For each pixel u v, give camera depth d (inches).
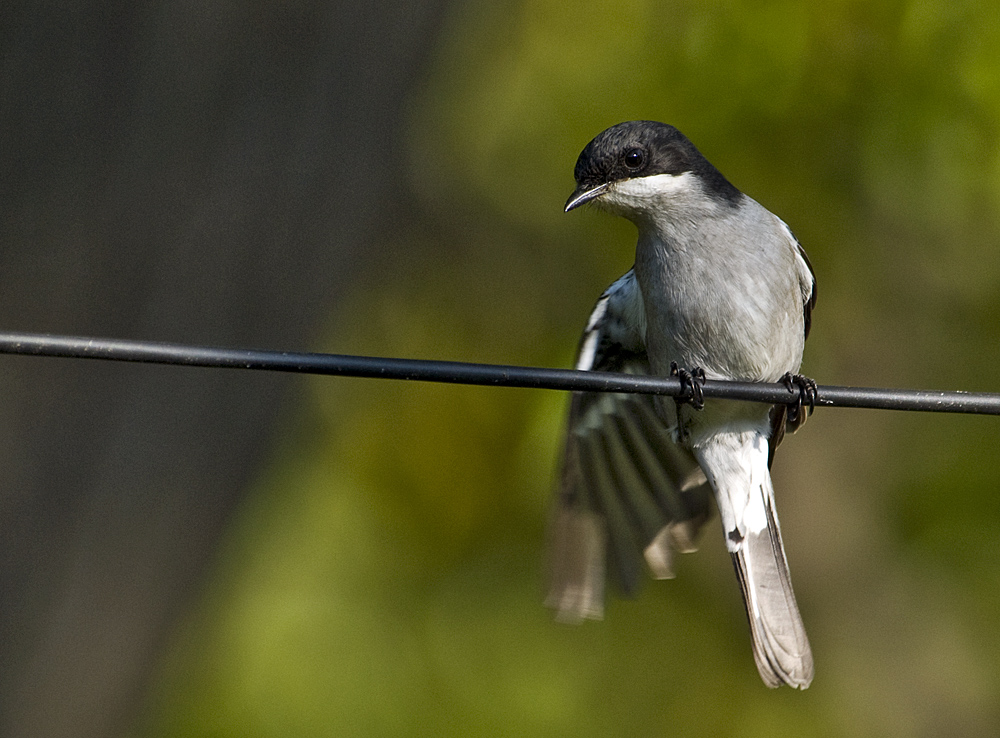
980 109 462.3
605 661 579.5
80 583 289.3
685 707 573.3
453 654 570.9
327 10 274.5
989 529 558.3
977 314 538.3
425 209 546.6
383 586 575.8
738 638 573.9
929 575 569.6
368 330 559.8
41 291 260.1
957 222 491.8
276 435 319.3
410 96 305.4
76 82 252.7
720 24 475.8
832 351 536.1
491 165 527.2
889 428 566.6
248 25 265.6
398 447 559.8
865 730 567.5
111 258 264.8
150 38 256.7
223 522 312.3
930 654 571.2
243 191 275.9
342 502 569.3
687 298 290.0
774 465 573.9
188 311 278.2
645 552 320.5
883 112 470.6
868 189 482.3
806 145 477.1
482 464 550.6
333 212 293.9
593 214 513.7
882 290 524.4
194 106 264.5
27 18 245.8
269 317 289.4
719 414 294.8
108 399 279.0
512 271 549.6
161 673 322.7
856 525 573.3
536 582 567.5
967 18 461.4
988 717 569.6
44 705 297.0
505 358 547.5
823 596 573.9
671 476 320.2
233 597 510.3
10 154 252.2
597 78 502.6
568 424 320.5
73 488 281.3
